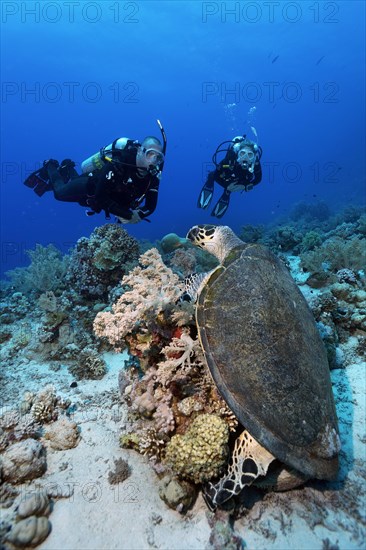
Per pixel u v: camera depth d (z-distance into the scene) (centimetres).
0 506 303
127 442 363
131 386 396
